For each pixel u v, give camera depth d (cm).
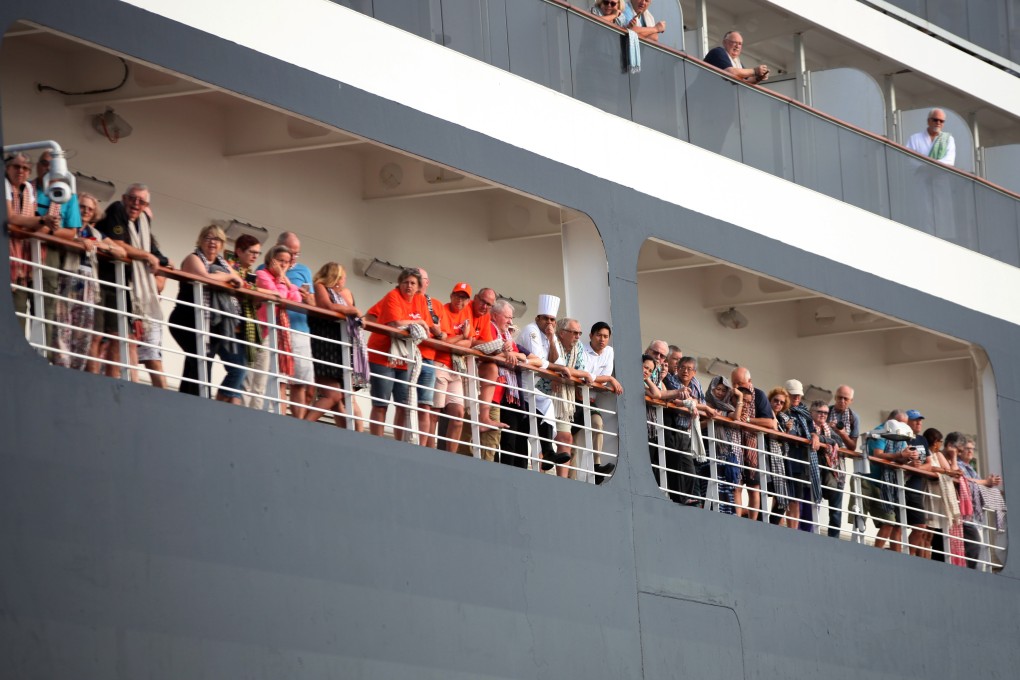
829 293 4625
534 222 4512
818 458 4462
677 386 4122
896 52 5444
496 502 3456
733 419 4219
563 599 3556
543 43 3922
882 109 5359
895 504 4581
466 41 3725
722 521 4012
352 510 3169
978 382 5175
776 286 5088
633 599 3728
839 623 4284
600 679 3600
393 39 3550
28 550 2694
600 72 4062
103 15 2994
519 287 4616
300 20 3353
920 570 4591
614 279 3975
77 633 2730
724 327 5262
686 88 4300
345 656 3105
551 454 3694
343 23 3438
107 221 3062
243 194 3997
